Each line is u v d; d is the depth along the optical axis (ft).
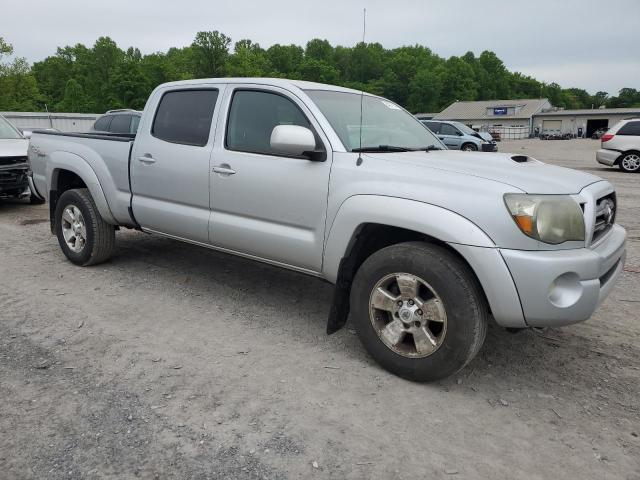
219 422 9.42
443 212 10.07
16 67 179.63
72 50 361.10
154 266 18.62
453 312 10.05
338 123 12.53
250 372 11.22
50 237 23.16
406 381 10.98
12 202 33.27
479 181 10.07
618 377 11.34
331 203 11.63
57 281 16.88
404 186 10.64
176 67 329.52
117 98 280.72
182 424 9.34
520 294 9.62
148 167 15.48
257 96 13.55
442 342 10.27
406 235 11.63
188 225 14.75
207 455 8.55
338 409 9.90
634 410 10.09
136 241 22.16
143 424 9.32
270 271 18.35
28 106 184.44
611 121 271.90
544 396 10.54
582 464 8.53
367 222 10.98
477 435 9.23
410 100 371.35
